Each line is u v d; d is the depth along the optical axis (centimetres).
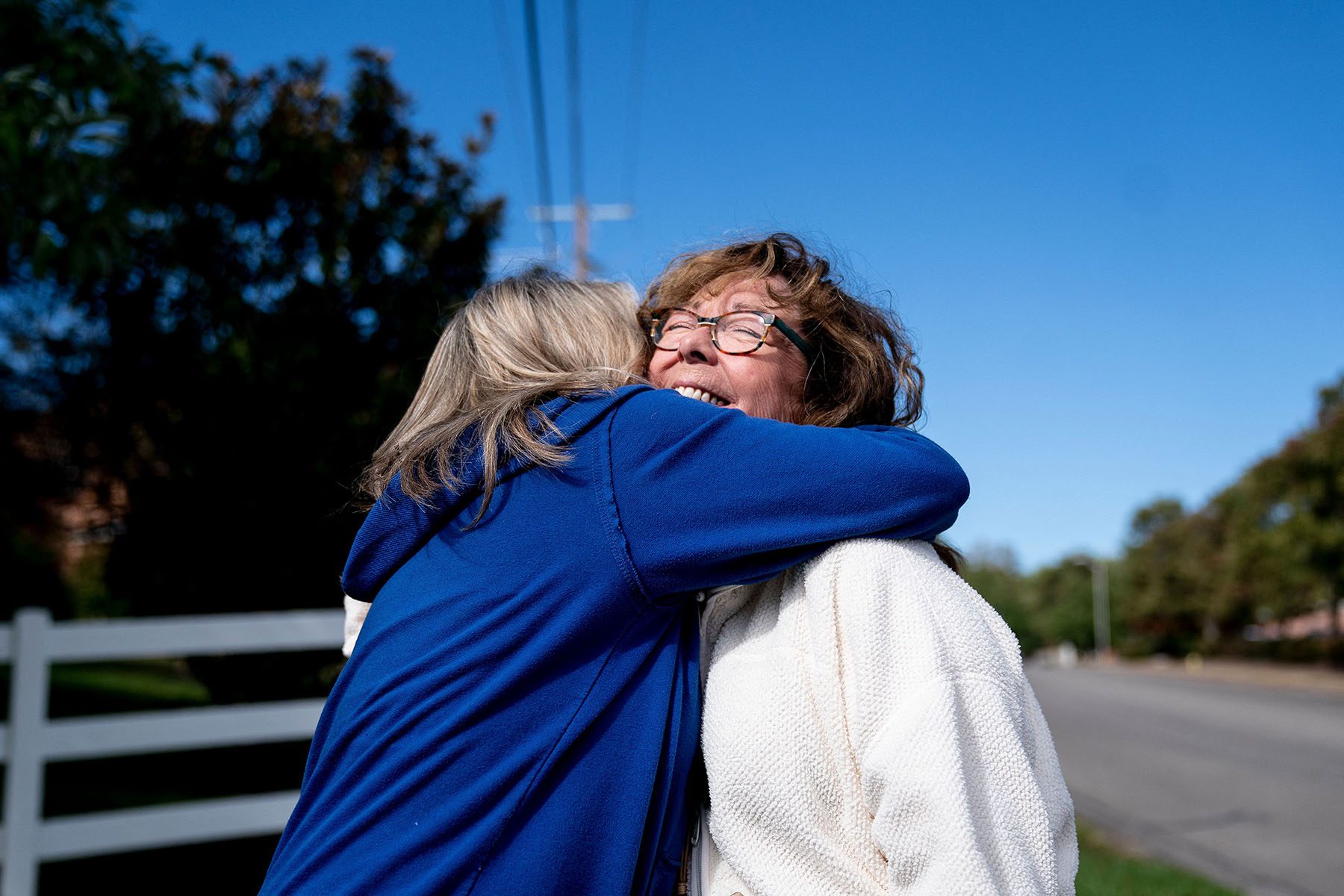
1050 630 8194
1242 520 3897
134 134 590
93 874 482
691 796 115
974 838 93
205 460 576
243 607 568
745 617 118
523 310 132
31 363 752
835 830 104
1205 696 2281
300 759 644
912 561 111
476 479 113
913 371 157
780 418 145
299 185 635
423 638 108
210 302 632
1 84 400
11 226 418
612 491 109
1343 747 1243
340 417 583
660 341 147
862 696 102
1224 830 738
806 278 149
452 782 101
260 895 109
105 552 622
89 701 1036
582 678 105
